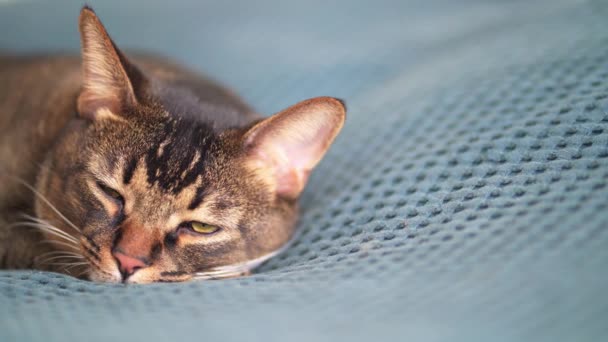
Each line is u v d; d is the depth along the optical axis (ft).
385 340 1.16
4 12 2.28
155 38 2.20
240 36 2.22
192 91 1.72
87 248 1.50
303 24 2.27
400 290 1.25
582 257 1.21
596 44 1.60
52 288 1.34
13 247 1.57
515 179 1.40
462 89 1.67
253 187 1.58
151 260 1.49
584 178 1.35
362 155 1.66
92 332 1.20
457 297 1.21
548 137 1.44
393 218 1.44
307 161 1.61
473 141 1.51
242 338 1.19
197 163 1.52
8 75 1.87
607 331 1.11
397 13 2.30
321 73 2.07
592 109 1.44
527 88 1.57
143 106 1.56
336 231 1.49
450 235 1.34
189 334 1.20
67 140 1.59
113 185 1.51
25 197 1.64
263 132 1.56
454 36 2.07
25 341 1.18
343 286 1.29
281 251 1.57
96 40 1.54
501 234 1.30
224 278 1.46
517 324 1.15
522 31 1.82
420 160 1.53
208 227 1.53
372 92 1.95
